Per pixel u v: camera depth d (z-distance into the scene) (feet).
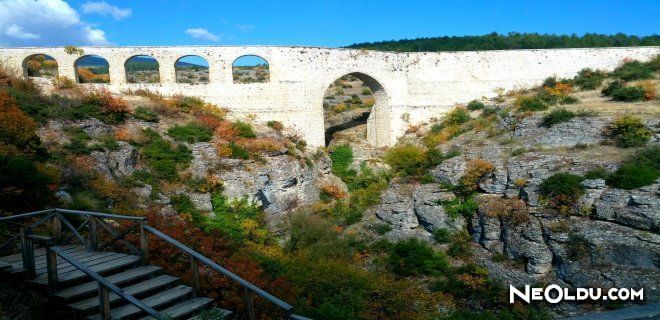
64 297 27.22
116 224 57.82
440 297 70.23
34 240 29.19
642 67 131.64
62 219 36.01
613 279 61.41
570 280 66.03
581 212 70.90
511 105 122.83
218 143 100.01
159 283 30.60
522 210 78.07
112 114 93.97
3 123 65.05
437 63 135.03
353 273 73.77
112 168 80.74
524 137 102.58
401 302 67.00
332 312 57.82
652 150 77.66
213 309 28.40
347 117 163.94
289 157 106.42
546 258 70.79
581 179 74.90
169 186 85.87
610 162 77.61
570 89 127.65
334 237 92.84
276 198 100.68
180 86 114.62
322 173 119.24
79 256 34.04
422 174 105.91
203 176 91.76
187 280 41.11
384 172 117.39
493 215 81.66
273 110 119.03
